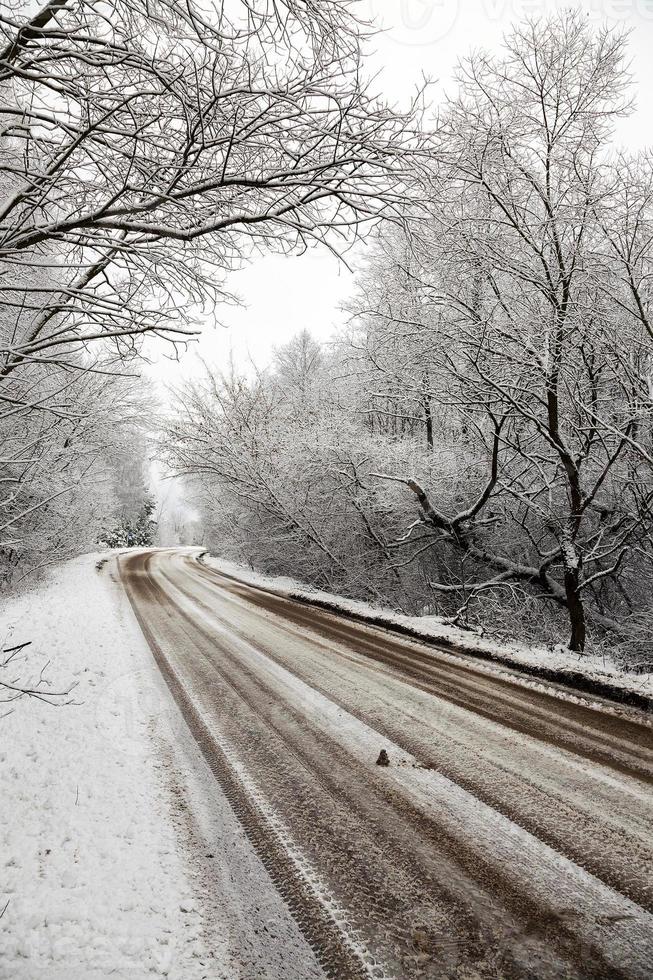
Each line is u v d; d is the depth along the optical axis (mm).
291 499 17719
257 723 5281
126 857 3139
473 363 10125
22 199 3207
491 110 9477
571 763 4402
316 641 9203
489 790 3959
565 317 9508
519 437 12312
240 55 2990
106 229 3498
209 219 3432
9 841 3271
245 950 2494
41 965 2338
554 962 2424
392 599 15547
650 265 8727
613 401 10250
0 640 8406
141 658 7824
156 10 2977
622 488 10602
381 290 13359
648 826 3490
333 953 2479
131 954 2439
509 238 9891
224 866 3092
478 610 12352
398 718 5426
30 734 4859
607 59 9125
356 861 3141
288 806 3748
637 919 2682
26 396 5211
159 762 4410
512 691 6383
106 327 3275
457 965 2412
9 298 4473
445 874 3023
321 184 3271
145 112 3086
